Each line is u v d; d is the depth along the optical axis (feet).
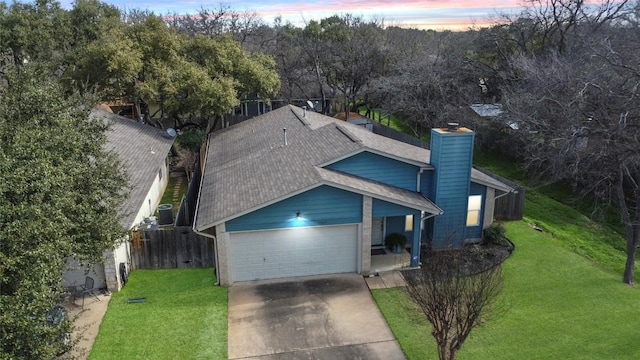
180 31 160.25
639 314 45.96
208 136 98.53
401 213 53.52
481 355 39.65
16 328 26.86
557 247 61.36
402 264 56.29
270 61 119.24
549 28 113.50
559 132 69.31
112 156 45.29
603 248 65.21
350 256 53.93
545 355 39.75
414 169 58.85
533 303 47.78
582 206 80.18
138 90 91.09
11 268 27.45
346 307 47.42
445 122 102.94
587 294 49.75
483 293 37.04
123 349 40.34
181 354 39.96
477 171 68.23
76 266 44.65
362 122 125.08
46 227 30.63
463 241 61.11
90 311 45.91
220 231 49.88
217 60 104.17
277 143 71.61
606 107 60.49
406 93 110.42
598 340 41.78
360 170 57.77
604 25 105.81
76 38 112.78
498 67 119.55
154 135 90.43
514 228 67.56
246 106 146.92
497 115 99.45
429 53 147.74
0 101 38.34
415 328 43.73
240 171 63.62
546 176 86.17
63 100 41.75
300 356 40.06
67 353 35.50
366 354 40.29
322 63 142.72
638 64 62.34
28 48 104.06
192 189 77.66
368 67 133.49
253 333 43.11
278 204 50.21
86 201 39.55
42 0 112.06
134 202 57.47
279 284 51.88
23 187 30.71
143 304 47.37
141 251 54.54
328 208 51.49
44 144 35.65
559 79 74.74
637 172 54.54
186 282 52.08
